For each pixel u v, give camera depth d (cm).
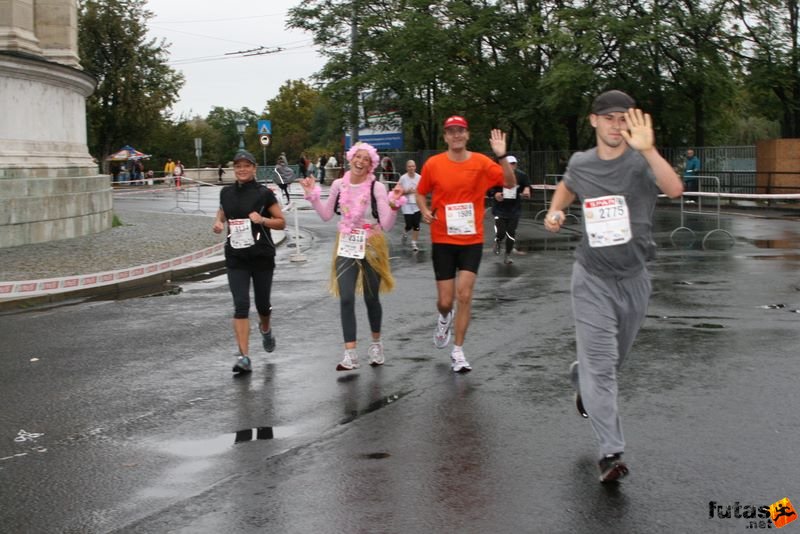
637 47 3125
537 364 746
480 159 714
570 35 3036
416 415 605
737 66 3269
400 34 3566
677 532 409
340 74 3950
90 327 978
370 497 459
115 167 6394
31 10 1917
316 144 9038
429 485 474
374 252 743
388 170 3628
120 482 492
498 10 3528
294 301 1132
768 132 5125
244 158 749
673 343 805
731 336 830
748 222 2223
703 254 1521
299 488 475
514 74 3488
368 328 935
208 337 907
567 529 414
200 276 1427
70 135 1983
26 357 828
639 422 574
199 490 476
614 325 482
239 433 578
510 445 537
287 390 685
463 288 717
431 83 3616
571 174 485
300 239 2103
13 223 1681
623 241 472
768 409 596
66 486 488
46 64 1811
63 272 1342
